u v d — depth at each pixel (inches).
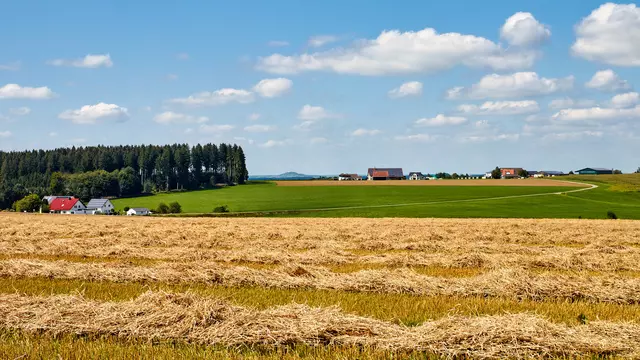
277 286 533.6
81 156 5787.4
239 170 6058.1
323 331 343.6
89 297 475.2
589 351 322.3
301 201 4025.6
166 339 342.3
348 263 719.7
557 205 3521.2
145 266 635.5
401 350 323.6
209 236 1115.3
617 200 3796.8
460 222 1763.0
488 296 495.2
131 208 3944.4
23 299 422.0
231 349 325.4
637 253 858.1
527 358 314.5
